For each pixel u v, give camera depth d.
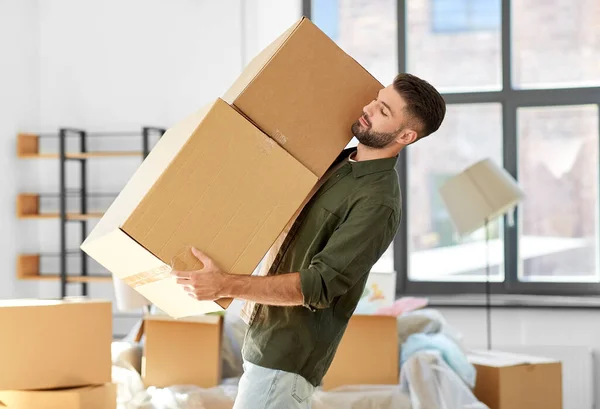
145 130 6.00
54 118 6.32
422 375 3.89
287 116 2.21
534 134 5.94
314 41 2.23
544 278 5.92
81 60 6.29
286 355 2.24
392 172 2.29
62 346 3.14
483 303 5.67
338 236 2.18
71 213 6.23
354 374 4.03
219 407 3.71
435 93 2.26
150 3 6.21
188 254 2.08
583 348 5.53
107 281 6.01
